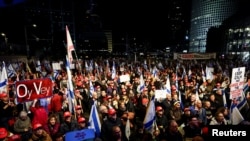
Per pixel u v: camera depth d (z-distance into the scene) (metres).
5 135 5.20
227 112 6.74
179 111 7.63
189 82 12.42
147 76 15.09
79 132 4.75
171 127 5.57
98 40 119.00
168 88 9.55
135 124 6.56
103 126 5.87
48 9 97.75
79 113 6.75
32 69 19.23
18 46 45.84
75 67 21.84
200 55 23.00
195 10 126.50
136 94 10.27
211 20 115.12
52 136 5.78
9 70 14.45
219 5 110.31
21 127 6.13
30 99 5.75
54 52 58.34
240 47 74.94
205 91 11.16
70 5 107.06
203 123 6.95
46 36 63.69
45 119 6.42
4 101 7.19
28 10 85.50
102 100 8.95
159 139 5.75
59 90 10.04
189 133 6.53
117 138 5.11
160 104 7.98
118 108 7.71
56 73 15.20
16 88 5.57
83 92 9.76
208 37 102.31
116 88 11.11
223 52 85.44
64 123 6.11
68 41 7.73
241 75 6.71
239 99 6.97
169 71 18.41
